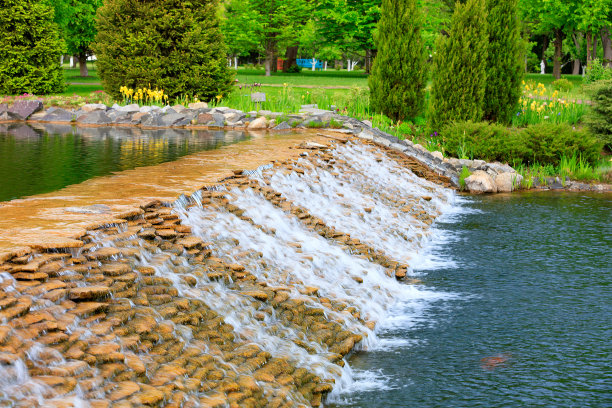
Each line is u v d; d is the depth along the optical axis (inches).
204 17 1123.3
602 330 339.3
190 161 524.1
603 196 753.6
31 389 176.9
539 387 272.1
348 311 339.0
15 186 400.8
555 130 864.9
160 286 262.8
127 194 361.7
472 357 304.5
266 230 391.2
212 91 1101.7
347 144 772.0
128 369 206.5
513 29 987.3
